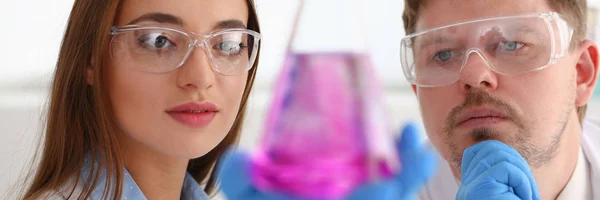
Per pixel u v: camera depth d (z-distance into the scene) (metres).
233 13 1.05
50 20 2.50
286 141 0.60
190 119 0.99
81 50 1.06
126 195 1.06
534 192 1.06
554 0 1.20
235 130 1.27
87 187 1.04
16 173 2.05
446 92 1.21
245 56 1.07
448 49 1.20
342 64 0.66
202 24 1.00
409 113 2.30
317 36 0.75
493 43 1.16
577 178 1.37
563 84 1.21
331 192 0.56
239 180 0.59
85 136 1.09
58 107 1.08
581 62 1.29
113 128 1.08
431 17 1.25
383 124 0.63
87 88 1.07
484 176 1.05
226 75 1.03
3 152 2.18
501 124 1.16
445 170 1.52
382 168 0.60
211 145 1.02
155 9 0.99
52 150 1.09
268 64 2.45
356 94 0.64
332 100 0.62
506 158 1.08
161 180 1.11
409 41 1.26
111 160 1.03
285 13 2.43
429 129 1.28
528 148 1.18
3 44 2.50
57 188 1.06
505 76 1.15
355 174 0.58
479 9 1.19
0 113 2.22
